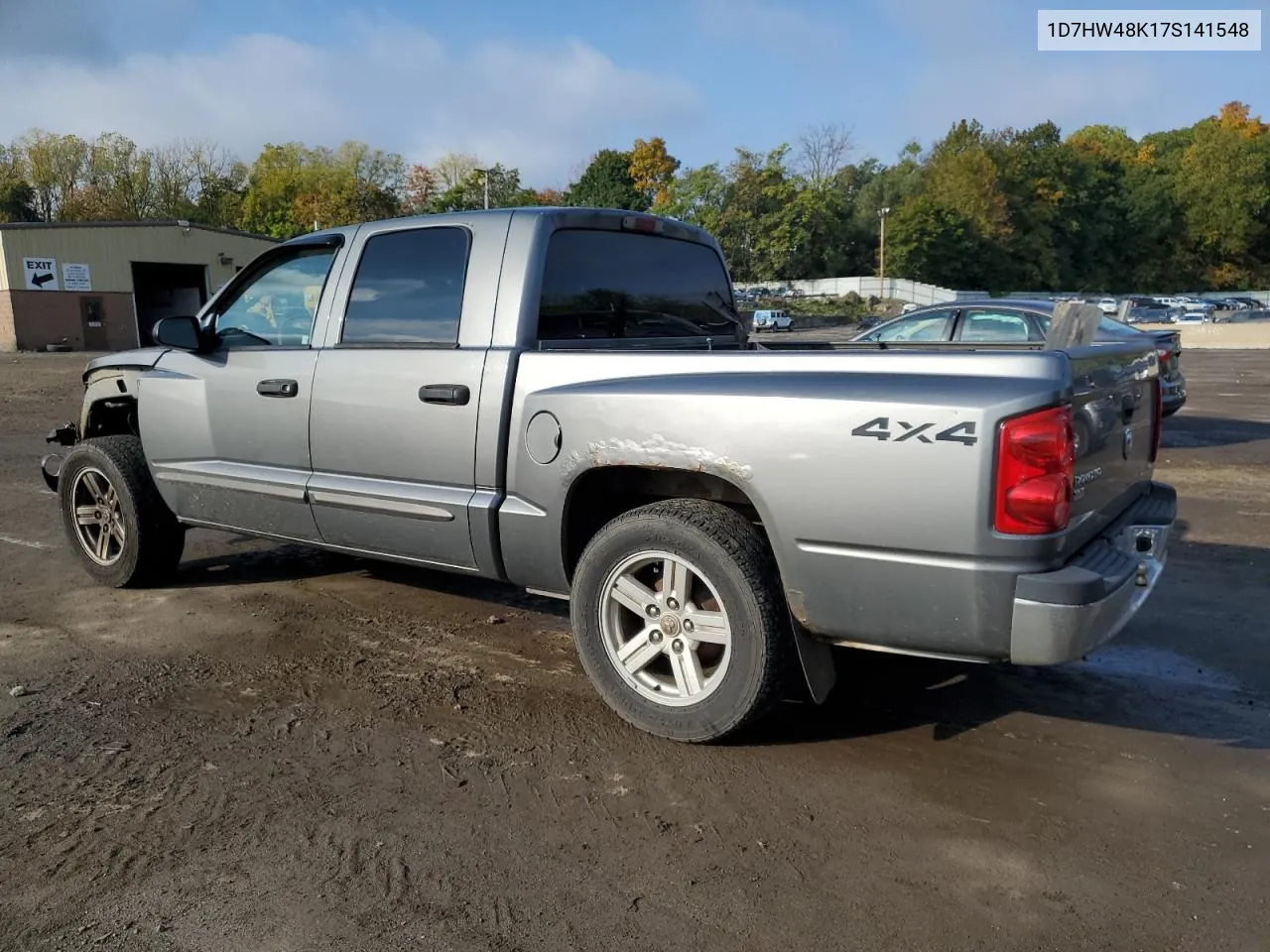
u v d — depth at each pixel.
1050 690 4.08
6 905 2.61
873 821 3.04
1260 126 98.12
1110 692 4.05
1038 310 9.75
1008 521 2.84
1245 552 6.29
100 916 2.56
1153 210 91.88
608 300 4.36
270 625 4.91
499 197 78.25
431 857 2.84
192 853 2.86
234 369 4.78
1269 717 3.81
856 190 97.50
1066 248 87.00
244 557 6.21
